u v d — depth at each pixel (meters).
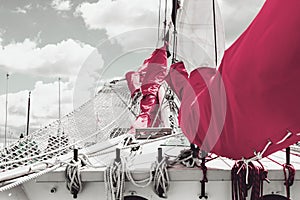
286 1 0.91
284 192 2.09
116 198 2.00
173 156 2.34
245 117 1.18
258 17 1.04
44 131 3.23
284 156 2.69
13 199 1.99
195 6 2.02
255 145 1.32
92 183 2.11
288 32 0.89
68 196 2.12
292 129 1.11
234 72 1.11
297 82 0.94
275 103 1.03
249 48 1.04
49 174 2.08
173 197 2.09
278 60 0.92
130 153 2.38
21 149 2.74
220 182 2.09
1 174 1.92
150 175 2.01
